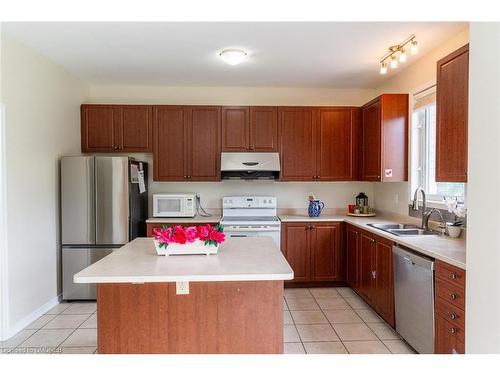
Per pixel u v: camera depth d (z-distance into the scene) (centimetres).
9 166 286
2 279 278
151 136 419
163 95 449
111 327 188
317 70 381
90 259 365
